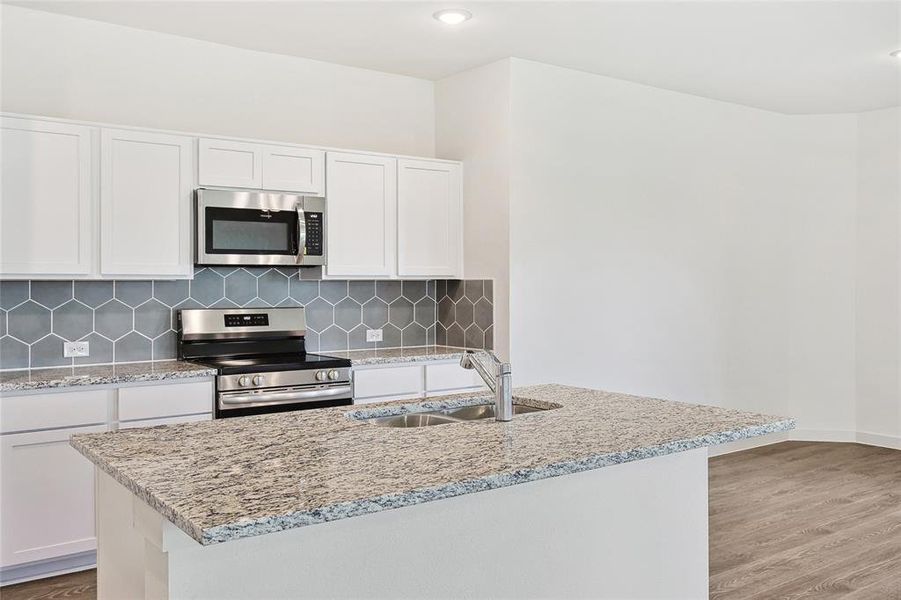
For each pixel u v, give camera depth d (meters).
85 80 4.16
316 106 4.92
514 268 4.80
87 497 3.60
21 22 3.98
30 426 3.46
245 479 1.75
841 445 6.49
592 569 2.41
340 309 5.02
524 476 1.84
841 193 6.57
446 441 2.15
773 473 5.55
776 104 6.20
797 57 4.84
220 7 3.95
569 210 5.09
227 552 1.72
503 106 4.83
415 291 5.35
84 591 3.41
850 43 4.55
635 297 5.49
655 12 4.00
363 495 1.62
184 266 4.12
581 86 5.16
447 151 5.29
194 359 4.36
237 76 4.64
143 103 4.34
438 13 4.00
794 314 6.63
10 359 3.93
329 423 2.44
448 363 4.79
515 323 4.80
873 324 6.50
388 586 1.98
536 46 4.57
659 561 2.59
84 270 3.82
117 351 4.23
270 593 1.78
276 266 4.57
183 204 4.11
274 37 4.45
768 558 3.84
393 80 5.23
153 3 3.89
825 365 6.64
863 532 4.23
